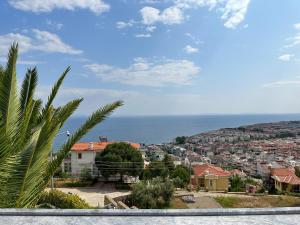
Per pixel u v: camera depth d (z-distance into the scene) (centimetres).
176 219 165
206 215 171
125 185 2753
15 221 164
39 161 589
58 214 173
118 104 695
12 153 532
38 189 598
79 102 706
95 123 676
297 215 170
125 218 168
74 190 2648
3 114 559
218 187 3525
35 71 700
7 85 569
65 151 656
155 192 2181
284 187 3634
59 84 694
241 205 2262
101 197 2355
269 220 164
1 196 531
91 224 160
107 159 2980
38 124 671
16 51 579
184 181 3425
